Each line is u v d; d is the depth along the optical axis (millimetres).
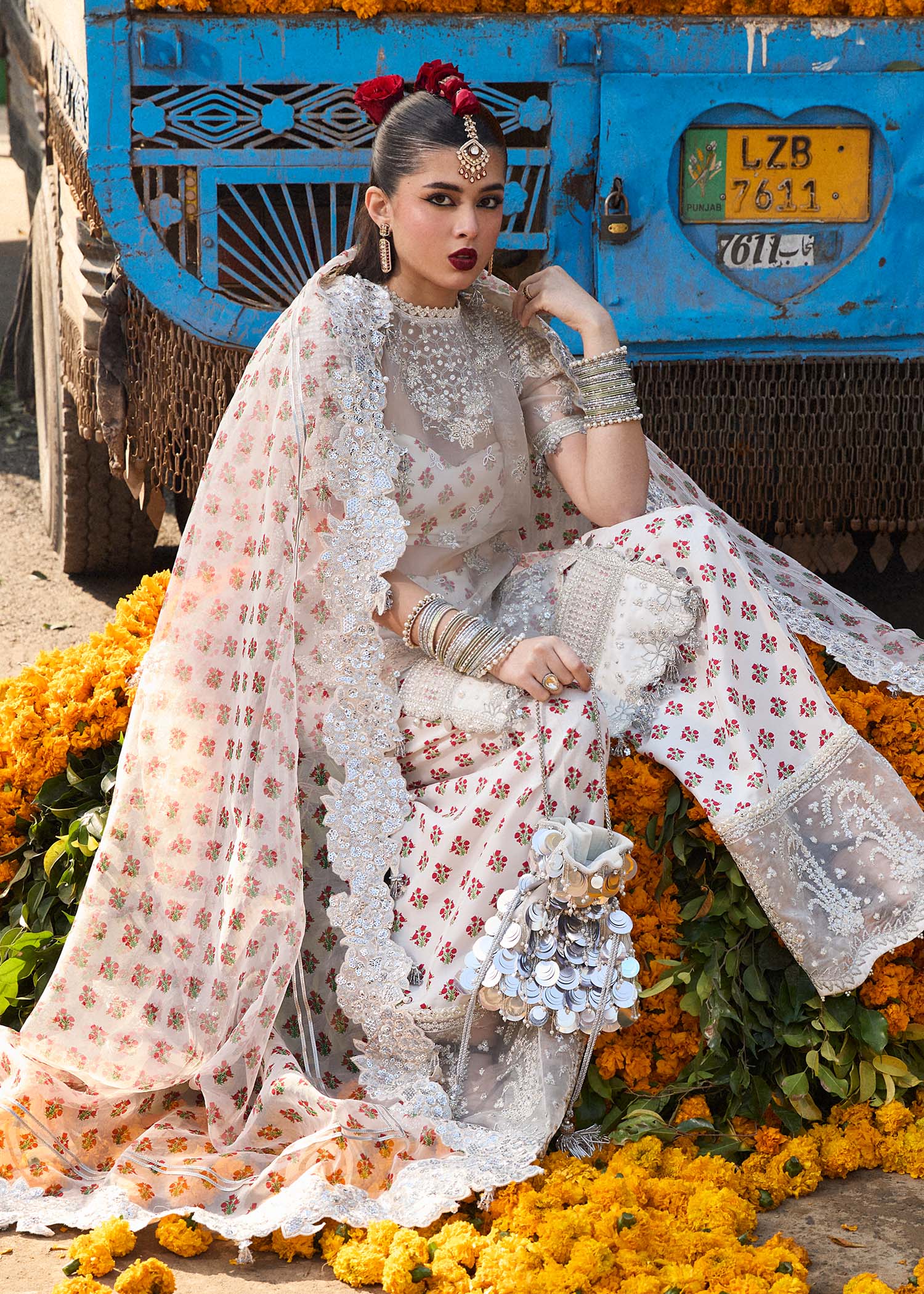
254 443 2771
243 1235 2338
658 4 3713
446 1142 2469
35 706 3221
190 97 3553
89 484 5172
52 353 5316
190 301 3629
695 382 3961
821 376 3996
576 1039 2576
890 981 2732
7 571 5613
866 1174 2617
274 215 3699
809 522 4250
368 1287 2307
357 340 2709
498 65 3664
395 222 2738
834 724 2707
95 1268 2299
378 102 2740
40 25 5680
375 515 2670
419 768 2730
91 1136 2660
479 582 2951
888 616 4938
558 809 2572
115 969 2717
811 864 2689
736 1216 2391
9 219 13070
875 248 3857
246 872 2621
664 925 2811
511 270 4133
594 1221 2322
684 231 3807
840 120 3795
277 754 2631
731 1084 2664
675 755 2695
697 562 2705
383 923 2625
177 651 2785
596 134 3732
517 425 2924
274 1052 2627
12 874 3170
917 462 4090
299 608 2709
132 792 2754
